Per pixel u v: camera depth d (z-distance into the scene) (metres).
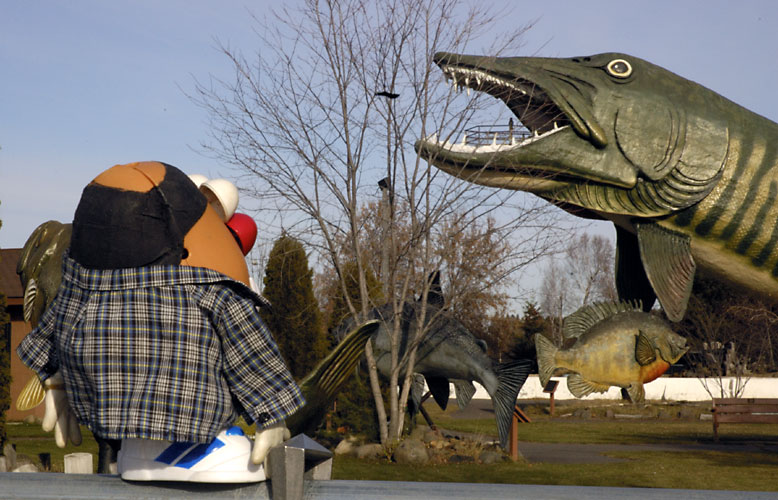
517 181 9.01
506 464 10.68
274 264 14.55
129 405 1.58
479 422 19.58
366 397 12.69
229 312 1.64
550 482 9.18
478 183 9.30
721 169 8.54
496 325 30.31
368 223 12.00
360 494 1.51
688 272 8.77
